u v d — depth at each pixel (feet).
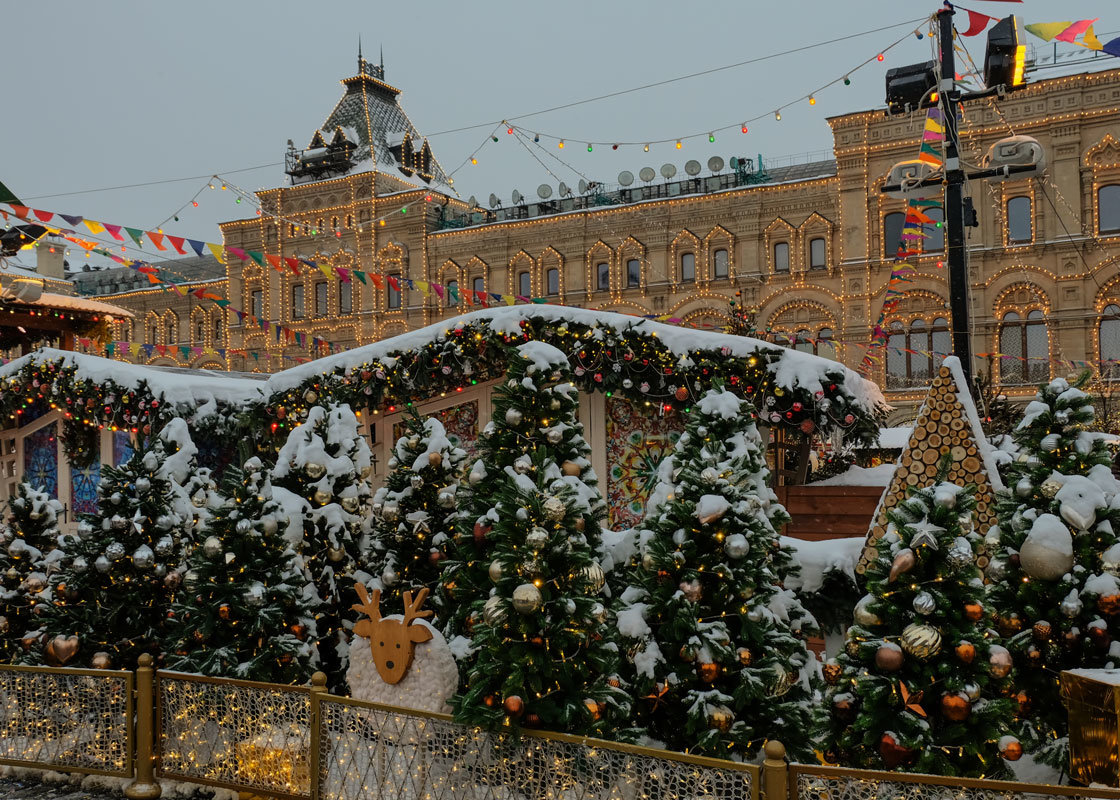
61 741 20.48
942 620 14.39
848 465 38.99
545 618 15.62
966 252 31.19
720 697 16.51
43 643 23.03
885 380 102.27
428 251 132.16
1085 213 94.12
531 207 132.87
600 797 14.79
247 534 21.35
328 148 139.33
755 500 17.20
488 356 30.66
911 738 14.08
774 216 110.63
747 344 27.09
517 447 19.12
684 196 115.65
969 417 20.85
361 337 135.03
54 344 50.42
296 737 17.97
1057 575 16.81
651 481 29.48
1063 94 94.22
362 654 19.20
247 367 143.33
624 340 28.27
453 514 23.91
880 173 103.45
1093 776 14.37
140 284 167.22
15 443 41.50
